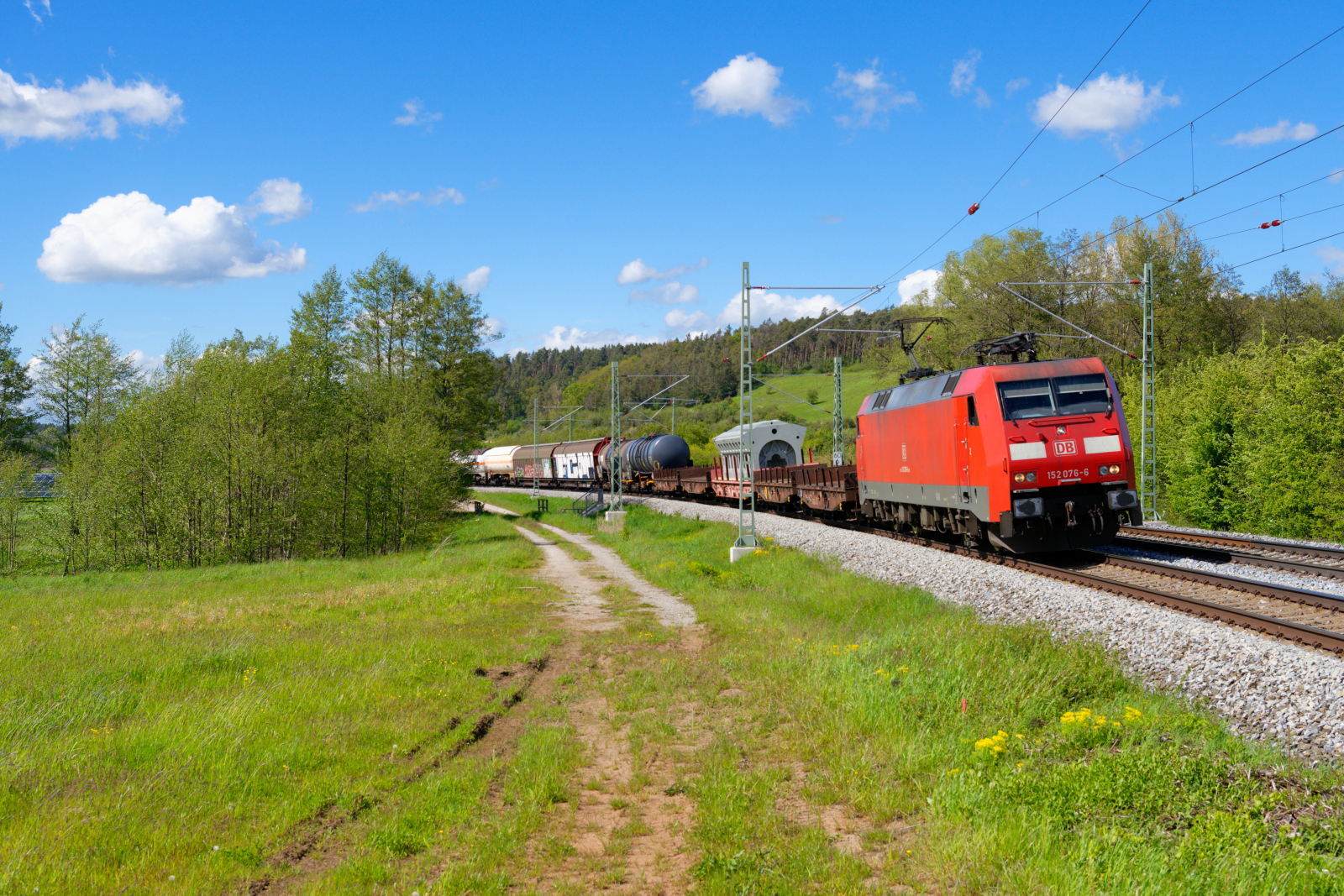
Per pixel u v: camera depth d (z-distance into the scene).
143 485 34.69
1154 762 6.25
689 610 17.38
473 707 9.95
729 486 41.47
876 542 22.20
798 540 25.41
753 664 11.48
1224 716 8.33
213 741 7.91
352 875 5.46
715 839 5.96
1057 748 7.07
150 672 11.17
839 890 5.02
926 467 20.02
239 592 21.92
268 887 5.41
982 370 17.31
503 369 52.91
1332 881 4.51
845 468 28.58
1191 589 13.41
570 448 64.38
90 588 24.81
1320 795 5.75
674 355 167.88
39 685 10.23
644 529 36.78
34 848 5.66
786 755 7.84
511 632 15.02
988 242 46.38
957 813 5.85
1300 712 7.81
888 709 8.33
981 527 18.30
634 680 11.21
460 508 57.12
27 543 34.91
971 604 14.42
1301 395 25.44
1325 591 12.78
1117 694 9.12
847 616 14.33
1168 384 39.81
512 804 6.94
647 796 7.11
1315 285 44.66
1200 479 29.52
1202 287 41.31
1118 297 43.00
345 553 37.66
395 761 7.95
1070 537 16.55
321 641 13.83
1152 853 4.92
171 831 6.11
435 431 40.25
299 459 36.16
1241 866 4.69
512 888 5.41
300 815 6.52
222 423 34.25
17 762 7.29
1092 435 16.25
